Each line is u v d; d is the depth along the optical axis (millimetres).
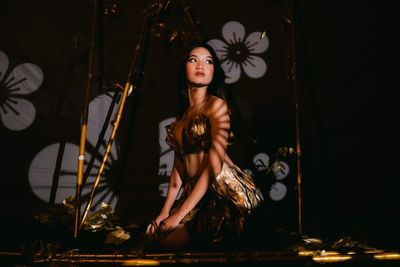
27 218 1806
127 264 1141
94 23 1601
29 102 1818
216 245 1310
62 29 1834
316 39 1913
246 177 1529
